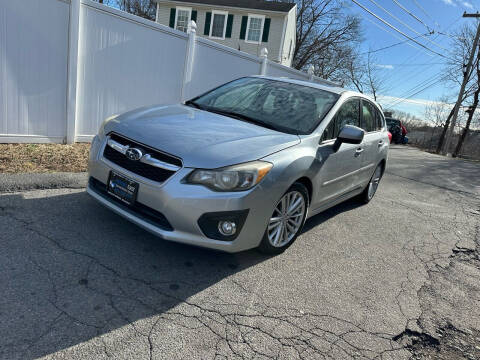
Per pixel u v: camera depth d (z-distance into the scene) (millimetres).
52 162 5332
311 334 2746
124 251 3350
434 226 5785
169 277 3102
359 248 4414
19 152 5492
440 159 17516
